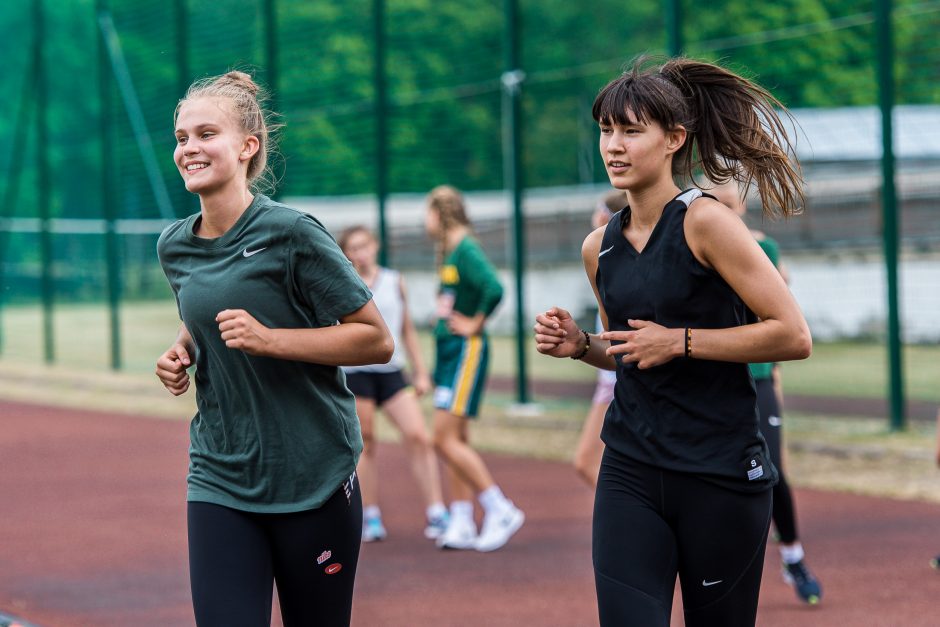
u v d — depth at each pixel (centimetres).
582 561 823
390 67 2506
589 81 4859
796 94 1791
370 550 875
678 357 391
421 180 2555
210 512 411
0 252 2891
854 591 720
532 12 5341
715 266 389
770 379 689
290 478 409
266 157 436
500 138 2622
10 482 1218
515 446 1345
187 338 432
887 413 1463
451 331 857
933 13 1573
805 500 994
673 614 698
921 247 2216
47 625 684
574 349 440
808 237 2408
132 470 1287
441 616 690
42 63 2480
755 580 406
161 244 423
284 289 411
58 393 2125
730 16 1841
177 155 411
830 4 1667
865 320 2303
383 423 1625
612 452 410
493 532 871
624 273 407
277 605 740
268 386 406
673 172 426
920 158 2377
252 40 2059
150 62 2230
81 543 913
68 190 3697
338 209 3372
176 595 749
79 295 3959
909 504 964
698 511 395
